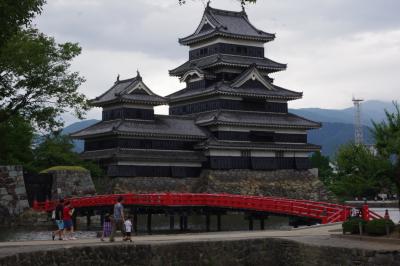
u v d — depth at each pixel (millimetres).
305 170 113188
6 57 57594
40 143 98438
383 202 111250
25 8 34781
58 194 80875
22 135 79062
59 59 62969
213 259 34938
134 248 33125
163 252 33719
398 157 37812
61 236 39750
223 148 103250
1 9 32750
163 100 102688
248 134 107000
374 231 35938
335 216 51375
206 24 115188
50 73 61219
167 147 101375
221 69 111000
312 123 112125
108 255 32312
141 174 97750
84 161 99500
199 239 36000
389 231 35750
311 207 56281
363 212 43062
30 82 60188
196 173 103500
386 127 38344
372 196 115750
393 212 91438
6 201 74875
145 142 99312
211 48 113000
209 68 112000
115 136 97625
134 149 98062
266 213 61312
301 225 58812
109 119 104062
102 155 97938
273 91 110938
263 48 116000
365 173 41250
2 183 75250
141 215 91312
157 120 103188
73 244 32938
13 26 34219
